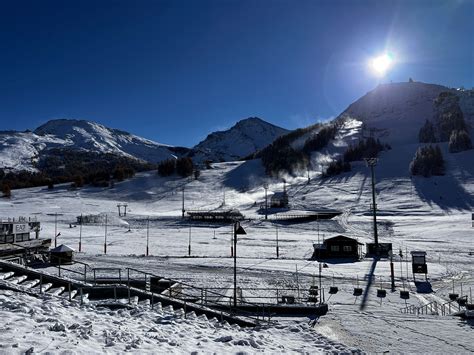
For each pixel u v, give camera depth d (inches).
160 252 2662.4
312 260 2330.2
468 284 1660.9
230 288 1413.6
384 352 645.9
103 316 562.9
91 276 1489.9
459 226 3821.4
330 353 573.6
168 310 739.4
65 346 373.1
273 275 1752.0
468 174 6722.4
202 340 516.7
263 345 554.6
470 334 768.3
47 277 778.2
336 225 4328.3
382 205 5585.6
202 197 7283.5
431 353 642.2
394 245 3024.1
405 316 953.5
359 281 1694.1
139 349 410.0
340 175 7839.6
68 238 3331.7
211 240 3420.3
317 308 1005.2
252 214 5457.7
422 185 6432.1
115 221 4672.7
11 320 433.7
